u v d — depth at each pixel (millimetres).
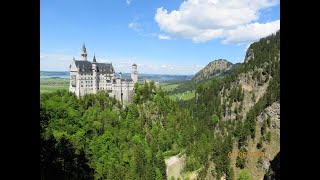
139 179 115188
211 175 140750
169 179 142375
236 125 188625
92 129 128625
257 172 137500
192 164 147000
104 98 167750
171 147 162125
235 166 142750
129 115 161250
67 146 48344
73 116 121188
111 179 104500
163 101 185625
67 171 41969
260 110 161625
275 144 143625
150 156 137875
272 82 199875
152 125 169750
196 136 173125
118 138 137125
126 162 121688
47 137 44062
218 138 168750
